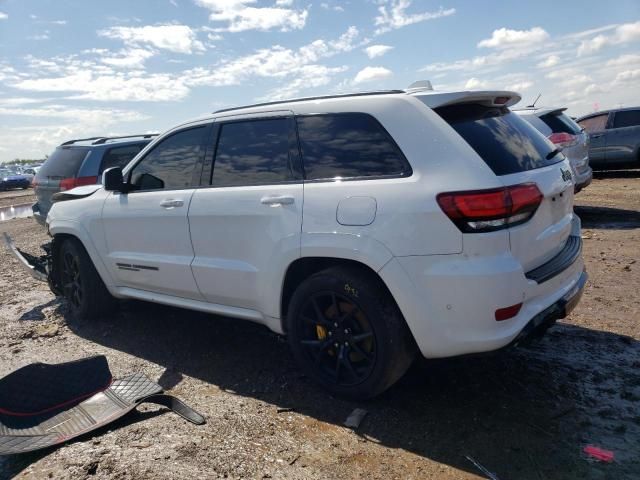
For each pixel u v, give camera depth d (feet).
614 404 10.96
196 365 13.82
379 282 10.72
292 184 11.72
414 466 9.26
